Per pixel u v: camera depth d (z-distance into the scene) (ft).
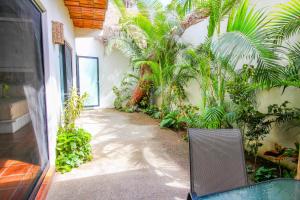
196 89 17.60
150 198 7.55
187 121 14.90
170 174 9.47
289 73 7.60
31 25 7.14
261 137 10.48
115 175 9.31
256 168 9.97
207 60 11.85
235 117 9.84
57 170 9.55
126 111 26.37
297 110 8.90
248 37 7.88
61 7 12.88
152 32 18.37
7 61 5.41
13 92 5.77
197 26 17.63
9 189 5.62
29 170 6.82
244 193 4.67
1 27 5.05
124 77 28.07
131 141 14.38
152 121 21.12
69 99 13.24
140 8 17.69
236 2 10.21
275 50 7.72
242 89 9.83
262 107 11.15
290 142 9.70
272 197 4.53
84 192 7.86
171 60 19.54
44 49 8.65
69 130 11.76
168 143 14.01
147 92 26.55
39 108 7.96
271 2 10.43
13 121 5.79
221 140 5.55
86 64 27.14
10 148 5.68
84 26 20.92
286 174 8.80
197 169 5.23
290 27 7.11
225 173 5.30
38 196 6.86
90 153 11.63
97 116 23.32
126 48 23.04
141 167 10.20
